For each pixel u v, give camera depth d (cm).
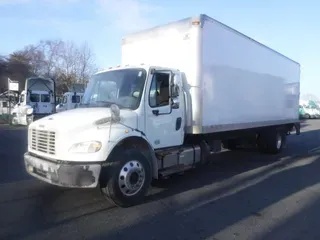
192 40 658
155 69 592
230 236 420
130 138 525
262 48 973
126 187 509
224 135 888
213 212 511
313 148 1356
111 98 596
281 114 1162
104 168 478
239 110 843
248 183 707
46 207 514
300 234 430
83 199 556
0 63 5431
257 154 1153
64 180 462
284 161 1005
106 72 639
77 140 472
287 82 1212
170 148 638
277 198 596
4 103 3019
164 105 610
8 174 726
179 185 677
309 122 3625
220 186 674
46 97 2278
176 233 426
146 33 742
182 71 676
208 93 693
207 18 674
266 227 453
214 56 710
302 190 656
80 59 5216
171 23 695
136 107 555
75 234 415
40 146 520
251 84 909
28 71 5503
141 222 461
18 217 468
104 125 494
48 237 404
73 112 547
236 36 808
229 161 993
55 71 5166
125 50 793
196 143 734
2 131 1723
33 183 652
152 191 625
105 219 469
